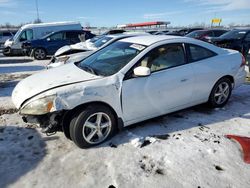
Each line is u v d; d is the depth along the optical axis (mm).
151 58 3605
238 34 9594
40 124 3150
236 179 2688
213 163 2963
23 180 2658
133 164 2932
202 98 4289
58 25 15477
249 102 5047
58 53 7816
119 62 3588
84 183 2611
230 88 4684
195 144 3381
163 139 3504
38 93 3113
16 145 3344
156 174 2758
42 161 2984
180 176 2725
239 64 4660
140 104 3516
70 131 3195
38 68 9992
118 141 3438
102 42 7992
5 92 5984
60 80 3338
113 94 3270
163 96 3697
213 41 10094
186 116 4301
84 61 4180
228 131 3779
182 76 3830
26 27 14930
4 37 23688
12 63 11805
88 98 3105
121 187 2553
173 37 4027
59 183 2609
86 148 3266
